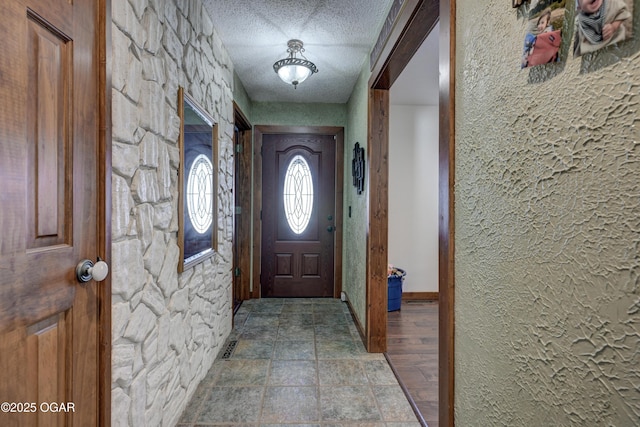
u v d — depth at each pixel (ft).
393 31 5.86
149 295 4.29
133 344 3.91
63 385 2.86
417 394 6.04
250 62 8.98
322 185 12.72
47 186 2.69
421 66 8.80
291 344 8.25
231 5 6.38
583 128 1.78
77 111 3.00
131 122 3.85
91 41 3.18
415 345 8.28
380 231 7.84
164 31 4.69
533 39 2.10
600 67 1.68
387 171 7.89
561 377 1.94
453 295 3.33
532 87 2.17
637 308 1.51
